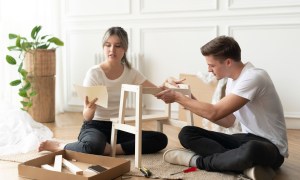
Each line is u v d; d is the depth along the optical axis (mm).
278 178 1755
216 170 1784
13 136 2408
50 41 3158
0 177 1723
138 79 2244
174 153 1926
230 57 1711
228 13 3076
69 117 3428
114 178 1633
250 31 3041
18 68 3076
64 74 3699
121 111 1961
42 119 3191
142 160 2016
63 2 3594
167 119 2291
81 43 3592
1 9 3324
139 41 3385
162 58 3346
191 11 3193
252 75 1669
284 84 2998
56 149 2039
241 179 1682
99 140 1952
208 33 3174
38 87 3148
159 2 3289
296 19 2900
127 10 3387
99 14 3479
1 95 3396
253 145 1608
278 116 1752
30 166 1622
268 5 2945
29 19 3430
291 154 2189
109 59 2113
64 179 1517
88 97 1916
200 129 1902
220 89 2623
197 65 3244
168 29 3289
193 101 1729
